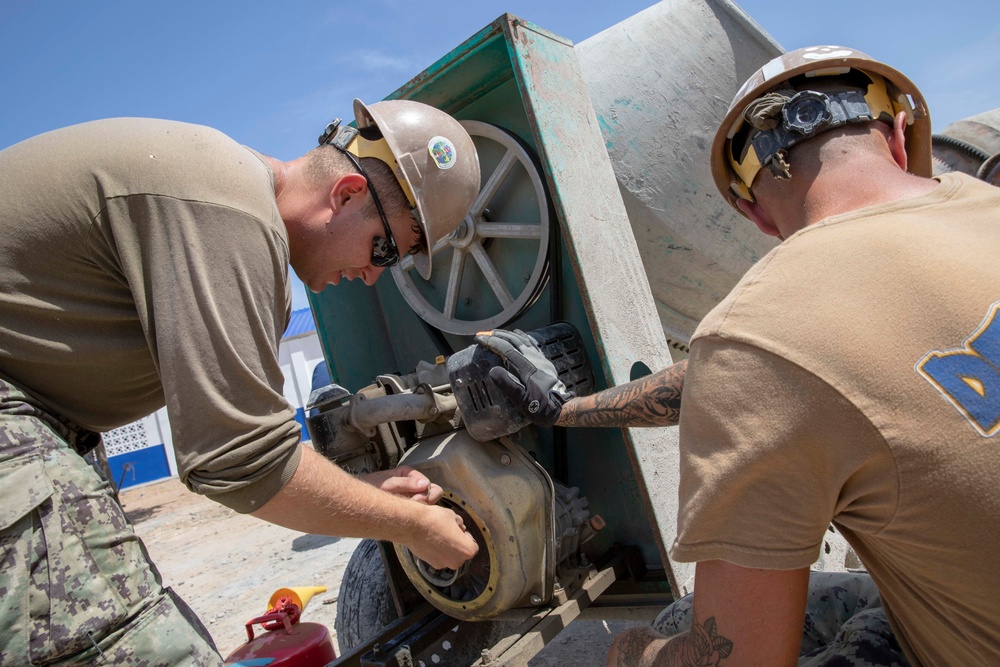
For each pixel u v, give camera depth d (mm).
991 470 763
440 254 2457
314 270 1584
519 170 2252
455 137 1680
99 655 1159
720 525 915
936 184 1000
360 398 1903
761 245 2809
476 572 1855
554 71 2014
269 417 1230
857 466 823
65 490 1167
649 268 2701
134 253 1177
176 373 1164
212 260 1180
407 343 2639
